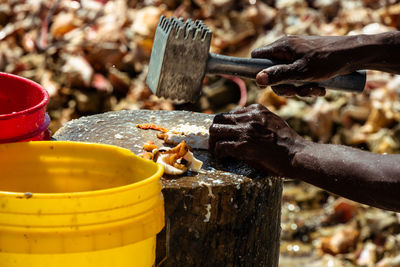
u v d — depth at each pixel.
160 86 2.35
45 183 1.94
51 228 1.57
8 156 1.90
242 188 2.19
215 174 2.26
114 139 2.53
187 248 2.19
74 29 5.31
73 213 1.57
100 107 4.90
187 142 2.50
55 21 5.36
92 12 5.43
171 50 2.31
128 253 1.69
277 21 5.25
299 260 3.91
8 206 1.55
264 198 2.29
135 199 1.65
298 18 5.26
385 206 2.18
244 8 5.33
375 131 4.62
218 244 2.22
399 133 4.56
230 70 2.40
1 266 1.61
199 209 2.15
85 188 1.94
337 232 4.09
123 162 1.89
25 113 2.07
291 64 2.38
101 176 1.92
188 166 2.28
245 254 2.29
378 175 2.15
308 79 2.41
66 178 1.94
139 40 5.15
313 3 5.40
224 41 5.14
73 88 4.91
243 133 2.30
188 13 5.34
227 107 4.88
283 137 2.30
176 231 2.16
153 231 1.71
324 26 5.20
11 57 5.14
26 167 1.92
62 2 5.51
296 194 4.45
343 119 4.70
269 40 5.09
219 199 2.16
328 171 2.21
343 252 3.99
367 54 2.43
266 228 2.36
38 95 2.31
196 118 2.85
